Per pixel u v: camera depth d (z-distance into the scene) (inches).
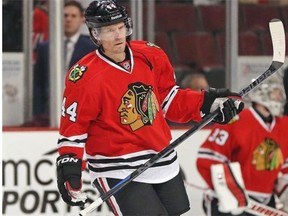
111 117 335.0
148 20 580.1
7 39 561.3
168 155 347.3
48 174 548.4
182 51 589.6
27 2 561.6
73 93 331.6
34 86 564.7
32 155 546.9
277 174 550.0
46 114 564.7
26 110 564.1
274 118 548.1
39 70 564.7
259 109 545.3
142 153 340.8
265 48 597.0
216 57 593.0
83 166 349.7
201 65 592.4
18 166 545.3
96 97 330.0
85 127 334.6
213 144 545.0
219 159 544.4
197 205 552.4
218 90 352.8
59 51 563.2
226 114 347.9
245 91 358.9
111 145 337.1
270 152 546.6
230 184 542.9
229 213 546.6
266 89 545.3
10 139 545.0
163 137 344.2
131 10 576.1
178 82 590.6
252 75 596.1
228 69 592.7
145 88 338.0
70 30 562.6
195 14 589.3
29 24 563.2
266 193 549.3
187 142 553.0
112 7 328.5
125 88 334.3
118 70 334.3
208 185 547.8
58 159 335.0
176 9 585.9
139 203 338.6
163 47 586.2
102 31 328.5
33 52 563.5
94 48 562.9
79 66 335.9
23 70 563.5
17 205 545.3
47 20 562.9
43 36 563.5
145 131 338.6
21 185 545.6
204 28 591.2
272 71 360.5
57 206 548.4
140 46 345.1
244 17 593.3
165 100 353.4
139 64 339.0
